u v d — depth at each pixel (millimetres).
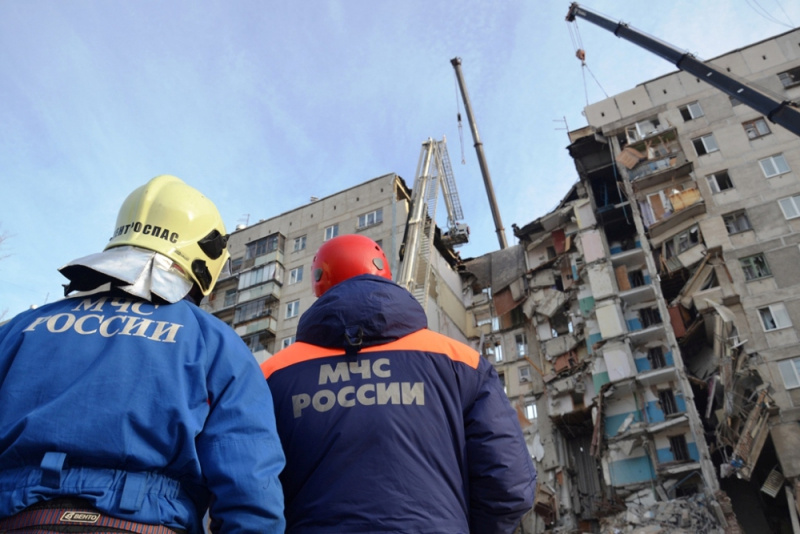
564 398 35250
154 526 2070
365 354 3010
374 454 2666
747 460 24859
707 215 32906
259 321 37375
